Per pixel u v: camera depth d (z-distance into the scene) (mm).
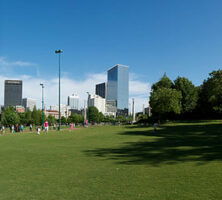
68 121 136125
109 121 156500
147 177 8641
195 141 20219
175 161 11461
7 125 90000
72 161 12195
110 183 8008
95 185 7832
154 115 84688
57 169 10383
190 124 50656
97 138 25750
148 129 41562
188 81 81375
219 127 37562
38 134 35062
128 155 13742
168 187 7367
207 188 7141
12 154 14844
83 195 6883
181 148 16047
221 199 6227
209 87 59469
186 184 7609
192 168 9828
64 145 19531
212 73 56469
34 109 116312
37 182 8367
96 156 13641
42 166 11055
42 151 16094
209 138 22484
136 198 6496
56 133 36469
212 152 13812
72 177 8953
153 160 11914
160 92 64562
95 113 130875
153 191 7031
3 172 9953
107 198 6574
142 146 17844
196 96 79562
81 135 30828
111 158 12875
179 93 65500
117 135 29344
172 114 82250
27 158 13305
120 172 9539
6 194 7156
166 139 22906
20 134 35938
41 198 6738
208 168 9719
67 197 6762
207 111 78375
